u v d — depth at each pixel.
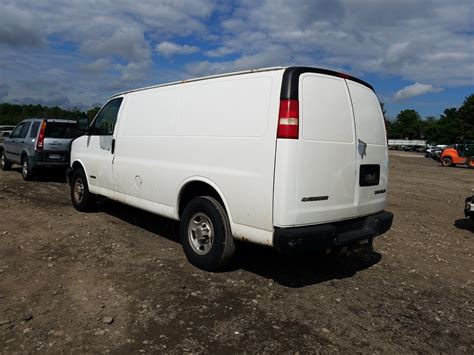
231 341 3.46
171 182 5.43
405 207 10.37
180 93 5.46
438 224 8.40
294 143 4.11
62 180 12.45
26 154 11.91
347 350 3.42
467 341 3.66
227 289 4.49
